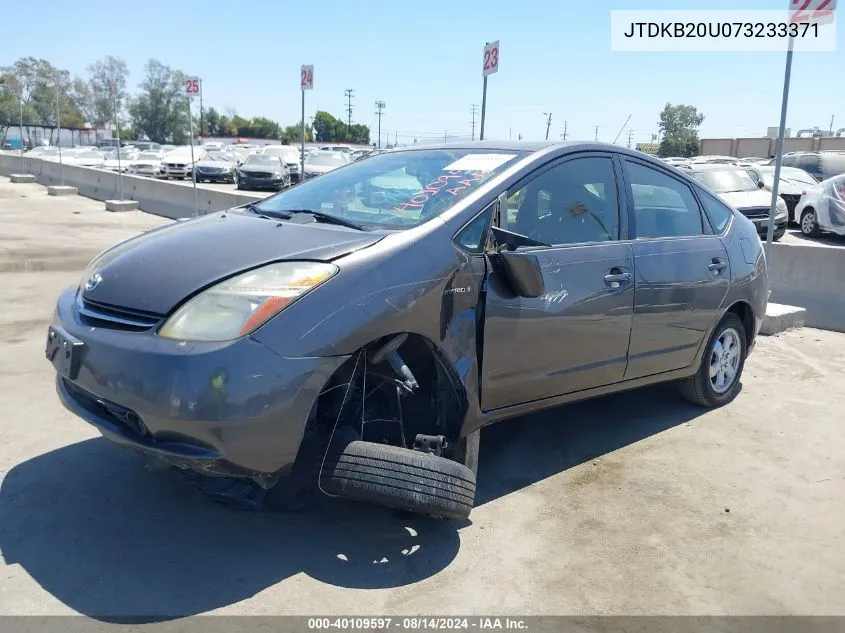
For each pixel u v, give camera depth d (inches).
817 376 237.3
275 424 108.9
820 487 158.4
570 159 157.8
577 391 156.9
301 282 113.3
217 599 111.2
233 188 1140.5
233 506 129.6
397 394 124.4
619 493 152.8
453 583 118.9
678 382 204.4
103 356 112.7
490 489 152.3
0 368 207.6
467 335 130.8
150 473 149.3
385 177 157.5
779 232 542.0
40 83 3021.7
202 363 106.0
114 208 724.0
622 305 159.5
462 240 131.7
